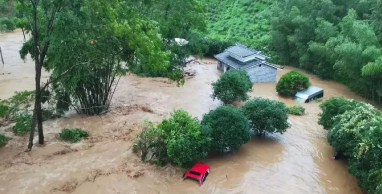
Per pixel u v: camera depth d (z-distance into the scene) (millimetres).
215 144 18156
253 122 20875
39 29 17125
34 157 18016
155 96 28781
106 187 15898
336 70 33344
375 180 15023
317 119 24859
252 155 19531
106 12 16016
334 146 18594
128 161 18031
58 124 22625
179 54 28672
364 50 26859
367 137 15867
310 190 16609
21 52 20156
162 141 17453
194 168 17078
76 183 15984
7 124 22078
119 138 20812
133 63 22031
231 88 25625
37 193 15188
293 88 29422
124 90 30000
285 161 19094
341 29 33188
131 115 24453
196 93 29922
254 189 16469
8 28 41625
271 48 42750
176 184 16516
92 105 23953
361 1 33062
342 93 30891
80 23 17141
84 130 21562
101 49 19172
